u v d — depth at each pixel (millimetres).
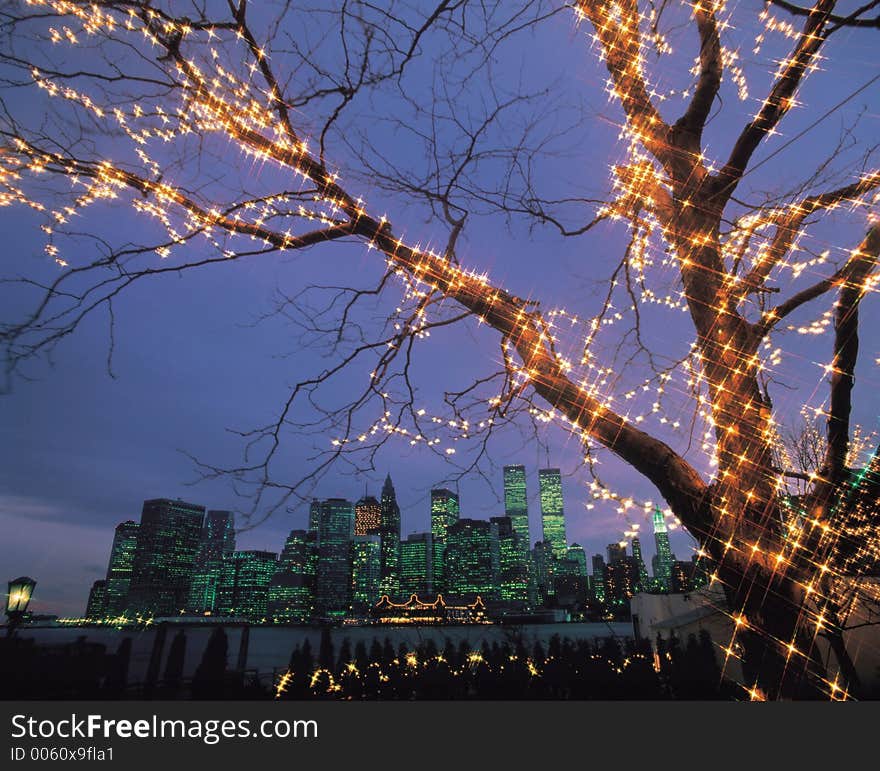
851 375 2506
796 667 1896
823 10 2037
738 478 2070
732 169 2312
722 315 2287
